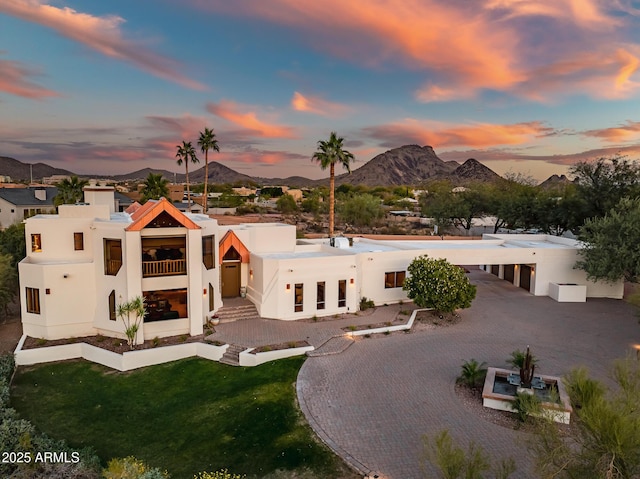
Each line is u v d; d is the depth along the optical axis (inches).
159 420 585.6
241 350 774.5
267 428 547.2
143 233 803.4
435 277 935.7
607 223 1108.5
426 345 820.6
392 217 2940.5
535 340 854.5
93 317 850.8
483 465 327.3
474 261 1164.5
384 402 602.5
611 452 271.0
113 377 717.3
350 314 995.3
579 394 345.7
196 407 612.7
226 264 1027.3
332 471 458.0
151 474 415.2
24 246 1147.9
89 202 1013.2
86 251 874.8
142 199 2199.8
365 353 778.8
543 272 1207.6
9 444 483.8
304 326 900.6
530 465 457.7
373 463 469.4
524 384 600.7
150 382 696.4
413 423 547.5
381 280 1075.9
